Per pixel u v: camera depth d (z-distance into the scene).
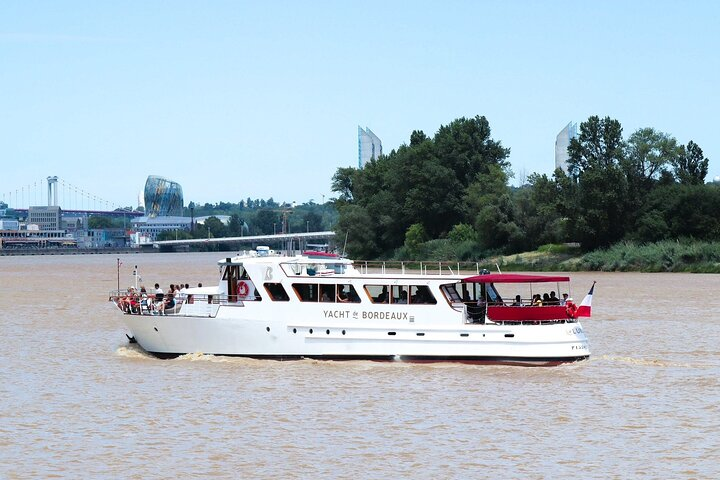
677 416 41.50
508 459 35.28
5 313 88.31
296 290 54.53
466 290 54.69
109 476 33.50
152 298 59.34
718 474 33.47
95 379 50.28
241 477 33.34
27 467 34.53
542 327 53.03
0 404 44.25
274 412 42.44
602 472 33.81
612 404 43.94
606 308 87.31
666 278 132.38
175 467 34.44
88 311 89.69
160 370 52.56
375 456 35.69
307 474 33.62
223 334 55.00
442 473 33.72
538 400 44.78
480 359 53.12
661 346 61.31
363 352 53.72
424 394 46.12
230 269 56.28
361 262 58.62
